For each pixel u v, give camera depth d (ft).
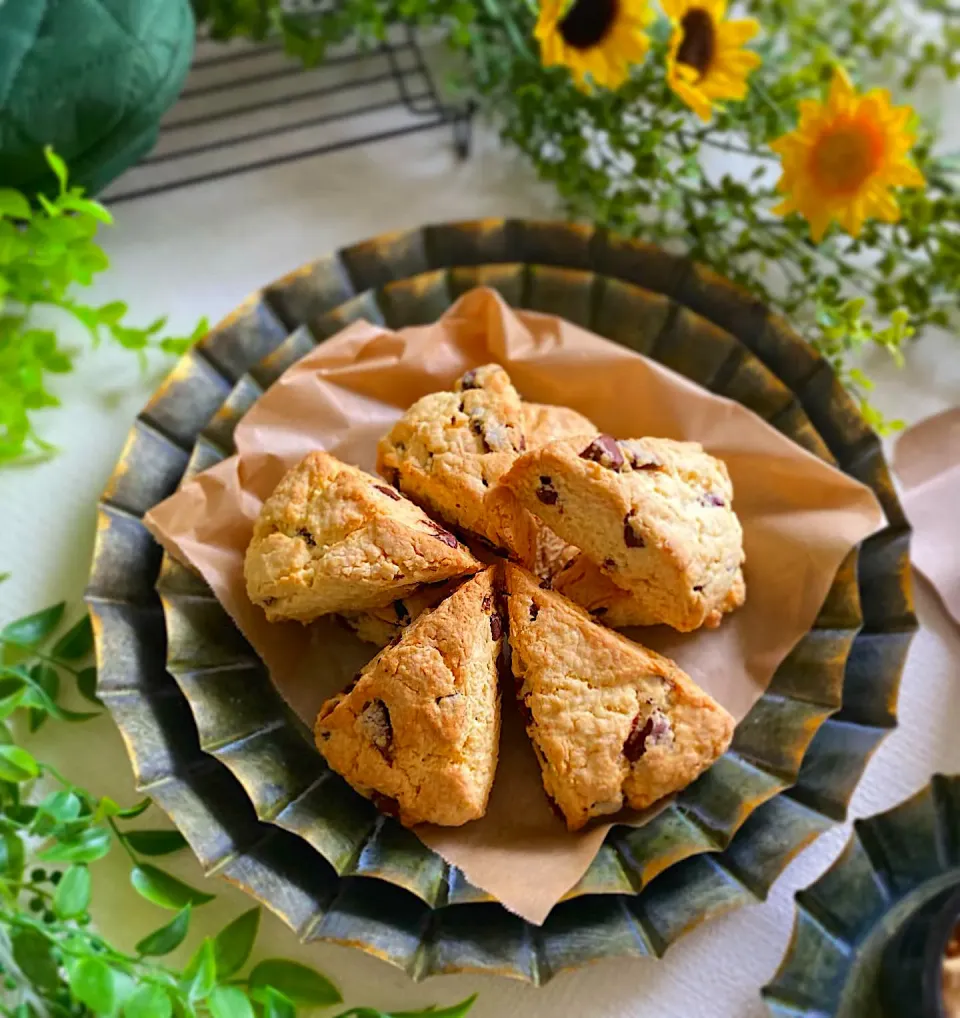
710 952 1.07
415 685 1.06
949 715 1.19
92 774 1.13
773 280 1.45
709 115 1.23
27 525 1.25
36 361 1.28
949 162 1.40
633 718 1.07
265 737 1.11
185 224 1.45
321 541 1.12
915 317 1.37
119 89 1.23
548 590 1.15
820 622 1.15
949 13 1.54
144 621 1.16
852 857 1.07
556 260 1.34
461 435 1.18
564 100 1.35
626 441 1.15
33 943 0.93
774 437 1.20
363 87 1.55
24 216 1.22
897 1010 0.95
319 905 1.03
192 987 0.93
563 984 1.06
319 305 1.31
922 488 1.30
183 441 1.24
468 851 1.05
